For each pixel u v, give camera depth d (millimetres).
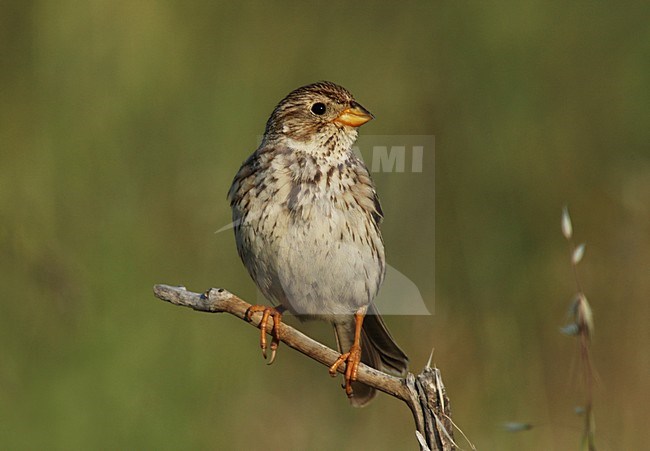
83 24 13148
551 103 14406
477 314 12898
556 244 13617
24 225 12180
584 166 14156
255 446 11695
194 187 12852
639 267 13492
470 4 14297
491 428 12031
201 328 11891
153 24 13305
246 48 13711
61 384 11359
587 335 5434
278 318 7250
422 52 14180
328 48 14000
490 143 13828
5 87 12914
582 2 14688
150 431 11320
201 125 13195
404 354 8250
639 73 14641
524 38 14320
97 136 12852
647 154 14328
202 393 11703
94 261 12148
